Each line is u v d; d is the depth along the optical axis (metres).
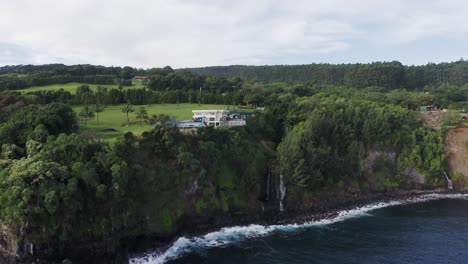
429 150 123.06
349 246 79.25
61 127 89.06
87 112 112.69
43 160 70.88
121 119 122.56
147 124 114.19
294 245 79.69
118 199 74.25
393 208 105.88
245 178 96.81
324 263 71.12
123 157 78.25
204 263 71.25
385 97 191.75
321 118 111.50
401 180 118.88
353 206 106.25
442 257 73.75
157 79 191.62
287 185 100.75
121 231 75.25
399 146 124.31
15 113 96.56
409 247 78.56
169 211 82.19
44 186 65.81
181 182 85.44
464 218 97.19
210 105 165.12
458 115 140.38
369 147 120.06
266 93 186.38
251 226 90.50
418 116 142.50
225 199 91.25
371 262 71.62
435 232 87.12
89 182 71.19
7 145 77.88
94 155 76.25
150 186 81.69
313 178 101.62
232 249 77.56
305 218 96.06
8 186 65.06
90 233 71.31
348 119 120.88
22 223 64.81
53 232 67.38
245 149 105.38
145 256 74.38
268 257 73.75
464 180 123.62
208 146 91.50
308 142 105.38
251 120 118.31
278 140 122.56
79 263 69.94
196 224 86.44
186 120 122.31
